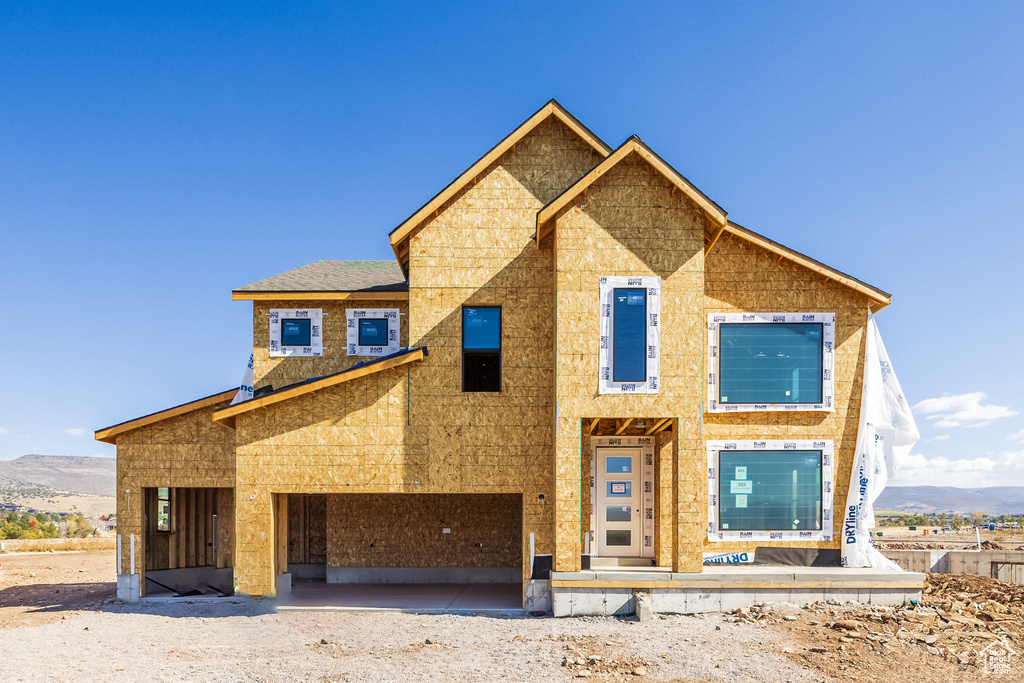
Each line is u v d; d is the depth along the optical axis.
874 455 14.27
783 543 14.17
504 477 13.79
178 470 16.00
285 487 13.84
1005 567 20.72
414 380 14.04
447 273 14.48
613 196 13.27
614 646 10.62
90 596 16.88
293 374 17.34
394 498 17.80
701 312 13.09
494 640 11.20
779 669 9.46
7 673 9.41
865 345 14.50
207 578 17.91
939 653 10.26
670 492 14.60
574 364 13.02
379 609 13.68
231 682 8.96
